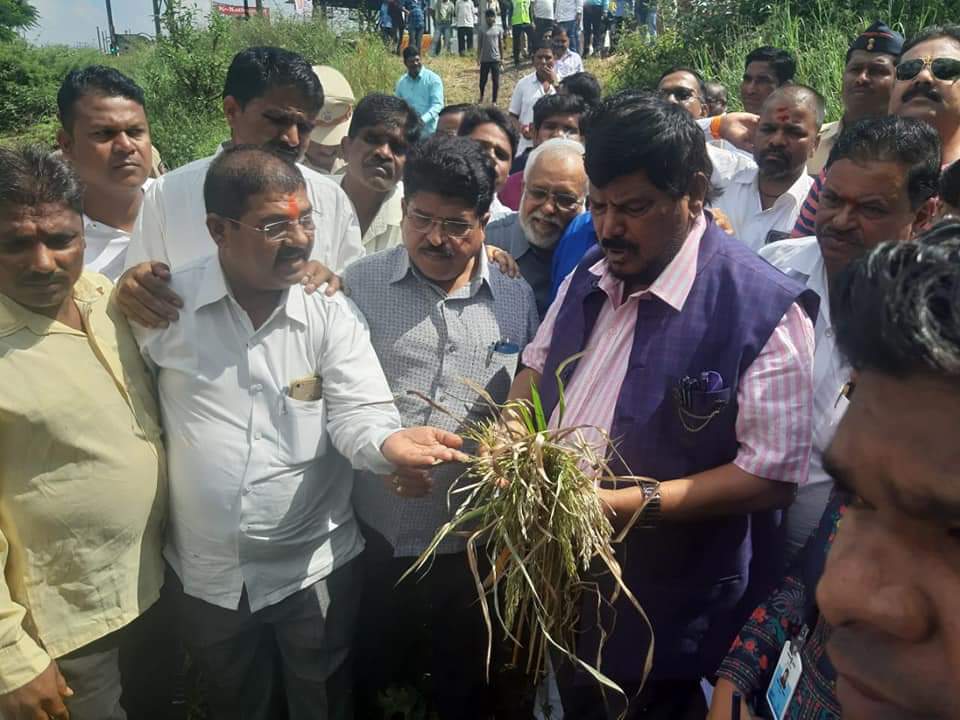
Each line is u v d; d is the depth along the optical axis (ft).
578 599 6.31
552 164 9.65
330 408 7.38
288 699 7.98
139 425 7.04
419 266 7.93
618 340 6.37
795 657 4.08
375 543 8.41
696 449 5.98
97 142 9.78
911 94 9.59
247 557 7.16
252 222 6.59
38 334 6.49
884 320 1.72
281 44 54.39
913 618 1.91
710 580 6.25
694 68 31.32
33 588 6.66
